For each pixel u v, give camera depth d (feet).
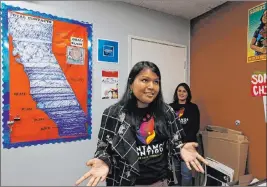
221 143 3.52
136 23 3.54
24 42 2.79
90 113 3.06
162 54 3.73
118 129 2.06
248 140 3.41
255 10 3.45
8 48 2.70
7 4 2.68
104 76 3.14
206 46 3.94
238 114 3.64
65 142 2.96
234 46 3.68
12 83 2.73
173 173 2.39
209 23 3.98
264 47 3.32
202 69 3.93
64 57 2.99
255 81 3.34
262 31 3.33
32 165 2.77
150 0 3.43
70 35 3.02
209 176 3.04
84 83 3.07
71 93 3.01
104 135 2.10
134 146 1.98
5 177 2.61
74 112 3.00
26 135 2.79
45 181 2.76
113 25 3.33
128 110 2.12
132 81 2.14
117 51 3.27
